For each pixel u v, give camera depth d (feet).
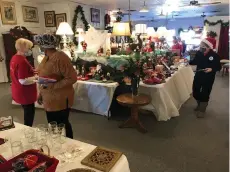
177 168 6.72
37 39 5.66
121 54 11.64
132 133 9.22
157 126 9.94
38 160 3.11
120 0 20.56
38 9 22.57
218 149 7.85
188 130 9.52
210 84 10.94
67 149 3.87
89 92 11.28
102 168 3.27
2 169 2.95
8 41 19.20
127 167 3.59
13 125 4.98
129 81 9.40
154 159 7.21
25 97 7.65
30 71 7.50
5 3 19.38
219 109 12.37
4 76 20.72
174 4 22.88
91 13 24.44
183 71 14.28
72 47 12.46
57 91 5.86
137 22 45.34
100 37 12.10
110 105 10.73
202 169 6.66
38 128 4.34
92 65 11.56
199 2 22.13
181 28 41.78
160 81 10.33
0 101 14.02
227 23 29.14
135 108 9.58
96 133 9.25
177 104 12.34
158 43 15.33
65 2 21.47
